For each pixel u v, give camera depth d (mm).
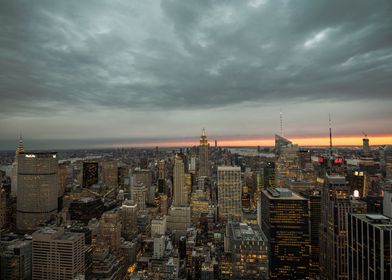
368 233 104625
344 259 175500
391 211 163625
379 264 97375
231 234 169125
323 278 198750
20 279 157250
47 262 157125
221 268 165750
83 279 149000
